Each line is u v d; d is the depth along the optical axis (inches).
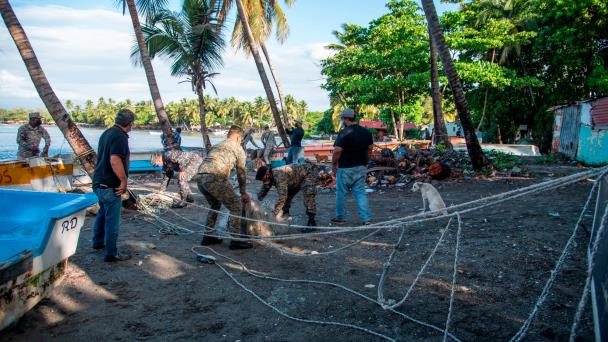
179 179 358.6
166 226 279.1
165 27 672.4
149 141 2220.7
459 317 145.0
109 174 201.9
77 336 138.1
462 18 986.7
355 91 1149.1
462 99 447.8
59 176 371.2
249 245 234.1
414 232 253.8
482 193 370.0
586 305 146.4
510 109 1304.1
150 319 149.9
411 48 942.4
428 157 500.1
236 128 233.8
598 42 985.5
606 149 615.8
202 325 145.3
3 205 197.8
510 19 1160.2
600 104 653.9
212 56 771.4
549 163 655.1
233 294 171.5
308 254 218.8
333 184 454.9
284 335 137.8
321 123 3250.5
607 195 146.4
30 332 140.3
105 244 207.6
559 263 116.3
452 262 196.2
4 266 126.1
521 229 241.6
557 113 863.7
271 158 661.9
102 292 172.6
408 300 160.2
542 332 132.0
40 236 150.3
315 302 162.6
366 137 266.5
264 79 727.7
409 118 1106.1
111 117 6072.8
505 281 171.6
